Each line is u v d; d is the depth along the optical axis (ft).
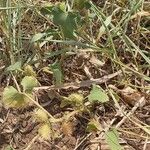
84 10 1.71
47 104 1.65
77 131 1.58
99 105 1.63
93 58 1.75
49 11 1.72
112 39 1.74
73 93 1.63
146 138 1.54
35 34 1.72
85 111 1.60
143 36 1.79
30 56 1.72
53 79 1.69
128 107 1.65
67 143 1.55
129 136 1.57
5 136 1.58
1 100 1.65
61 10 1.59
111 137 1.45
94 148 1.54
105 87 1.69
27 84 1.53
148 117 1.62
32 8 1.76
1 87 1.69
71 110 1.63
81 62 1.75
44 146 1.55
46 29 1.80
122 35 1.74
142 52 1.72
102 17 1.78
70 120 1.58
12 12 1.77
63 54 1.69
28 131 1.59
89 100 1.51
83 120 1.60
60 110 1.63
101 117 1.61
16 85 1.62
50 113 1.63
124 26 1.80
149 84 1.69
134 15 1.74
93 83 1.68
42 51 1.76
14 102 1.49
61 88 1.67
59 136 1.56
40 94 1.67
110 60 1.75
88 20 1.74
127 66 1.70
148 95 1.66
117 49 1.77
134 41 1.80
